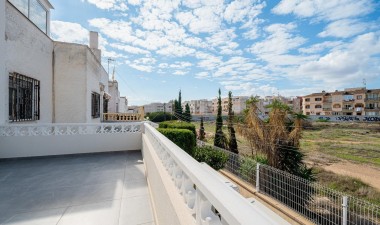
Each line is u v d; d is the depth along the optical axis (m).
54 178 4.16
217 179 0.98
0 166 5.06
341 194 5.54
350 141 23.20
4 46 5.41
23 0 6.95
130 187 3.68
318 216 6.08
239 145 18.70
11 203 3.01
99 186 3.72
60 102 8.44
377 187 11.08
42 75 7.48
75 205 2.96
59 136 6.18
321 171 13.95
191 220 1.15
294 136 10.70
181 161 1.38
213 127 38.59
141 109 13.19
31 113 6.79
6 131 5.57
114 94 24.20
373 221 4.76
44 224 2.45
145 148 4.91
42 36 7.45
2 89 5.33
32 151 5.85
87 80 9.17
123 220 2.56
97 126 6.84
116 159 5.89
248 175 9.58
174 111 43.03
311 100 60.50
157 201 2.32
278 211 7.22
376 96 48.56
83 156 6.24
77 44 8.87
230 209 0.64
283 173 7.66
